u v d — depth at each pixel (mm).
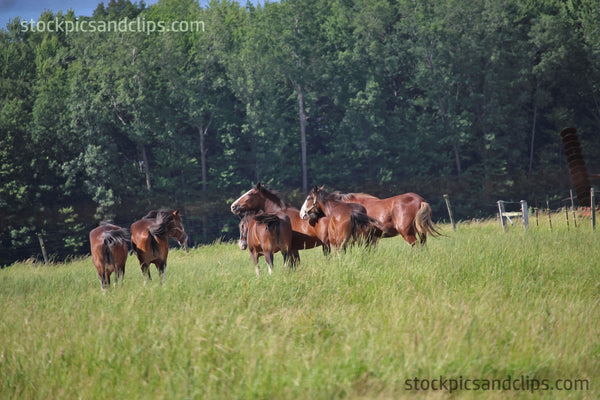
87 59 61719
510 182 62625
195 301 7113
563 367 5289
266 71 63969
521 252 10320
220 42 65688
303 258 13352
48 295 9828
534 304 7047
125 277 12672
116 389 4832
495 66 64562
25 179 56312
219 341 5570
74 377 5039
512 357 5375
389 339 5566
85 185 58062
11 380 5059
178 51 64125
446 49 64625
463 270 8984
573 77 65750
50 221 54000
